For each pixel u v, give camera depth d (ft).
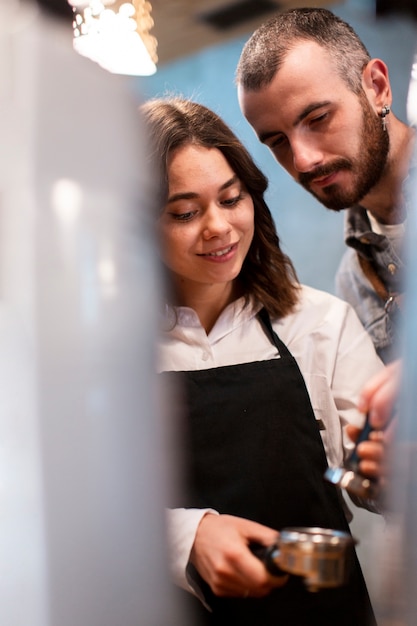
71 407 2.68
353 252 5.19
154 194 3.18
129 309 2.76
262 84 4.27
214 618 3.65
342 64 4.27
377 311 5.06
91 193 2.69
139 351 2.81
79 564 2.70
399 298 4.68
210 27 6.00
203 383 3.97
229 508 3.83
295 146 4.33
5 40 2.60
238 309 4.31
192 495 3.83
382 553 3.01
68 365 2.68
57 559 2.67
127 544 2.79
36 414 2.64
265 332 4.33
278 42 4.25
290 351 4.29
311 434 4.02
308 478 3.94
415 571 2.80
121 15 3.89
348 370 4.27
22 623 2.64
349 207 4.60
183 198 3.75
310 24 4.30
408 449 2.84
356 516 5.85
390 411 3.19
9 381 2.63
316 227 7.38
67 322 2.67
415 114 3.22
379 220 4.86
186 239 3.84
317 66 4.21
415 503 2.81
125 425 2.77
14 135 2.61
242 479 3.87
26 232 2.63
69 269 2.66
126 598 2.80
